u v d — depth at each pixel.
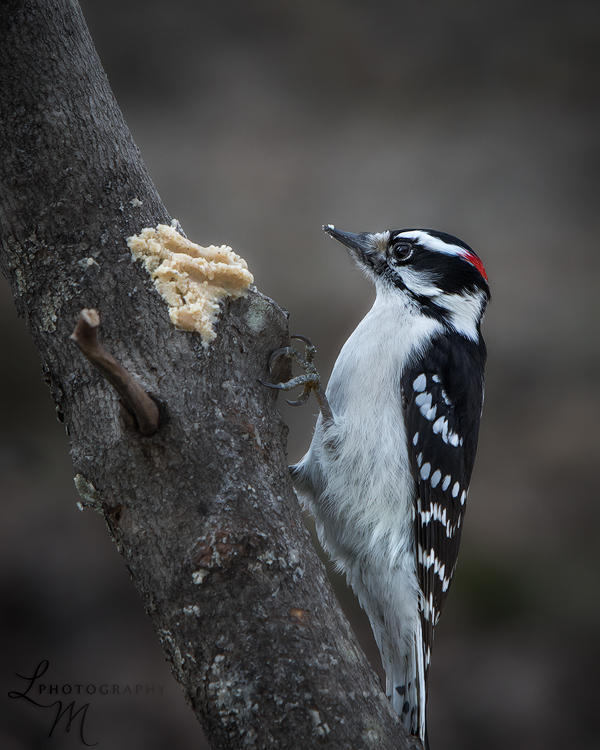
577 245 20.72
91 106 5.09
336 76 27.56
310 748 4.15
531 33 30.08
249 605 4.32
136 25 28.56
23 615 11.42
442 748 10.70
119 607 11.70
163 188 21.34
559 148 24.41
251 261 18.86
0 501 13.09
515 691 11.25
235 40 28.66
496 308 19.20
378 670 10.96
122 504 4.54
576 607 12.15
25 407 14.50
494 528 13.68
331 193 21.83
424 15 30.78
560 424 16.17
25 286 4.90
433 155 23.94
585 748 10.73
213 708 4.23
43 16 5.05
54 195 4.90
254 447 4.71
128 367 4.71
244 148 23.59
